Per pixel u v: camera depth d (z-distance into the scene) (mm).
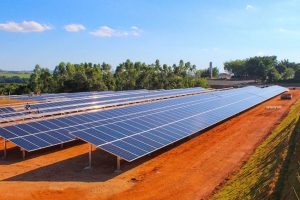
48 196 24078
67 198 23828
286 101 91938
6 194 24266
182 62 158500
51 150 36750
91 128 31953
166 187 26172
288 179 23078
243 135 45344
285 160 27375
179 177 28422
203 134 46094
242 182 26219
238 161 33125
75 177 28219
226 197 23859
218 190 25609
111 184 26609
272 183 22797
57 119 38625
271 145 36500
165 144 34094
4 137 31844
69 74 131625
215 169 30641
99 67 140625
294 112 63281
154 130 36625
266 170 26516
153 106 51625
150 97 75875
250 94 92750
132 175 28859
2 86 126250
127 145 30812
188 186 26422
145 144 32312
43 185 26203
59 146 38375
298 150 28438
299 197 19047
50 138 34219
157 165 31766
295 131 35656
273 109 73312
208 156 34875
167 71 149625
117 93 90000
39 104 57906
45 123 36750
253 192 23125
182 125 41938
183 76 155375
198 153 36062
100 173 29344
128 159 28672
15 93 122500
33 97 79125
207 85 160500
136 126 36156
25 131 33875
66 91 123625
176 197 24281
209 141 41750
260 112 68750
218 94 81188
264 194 21922
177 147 38625
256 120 58000
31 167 30828
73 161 32812
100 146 29031
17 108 55906
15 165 31391
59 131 36031
